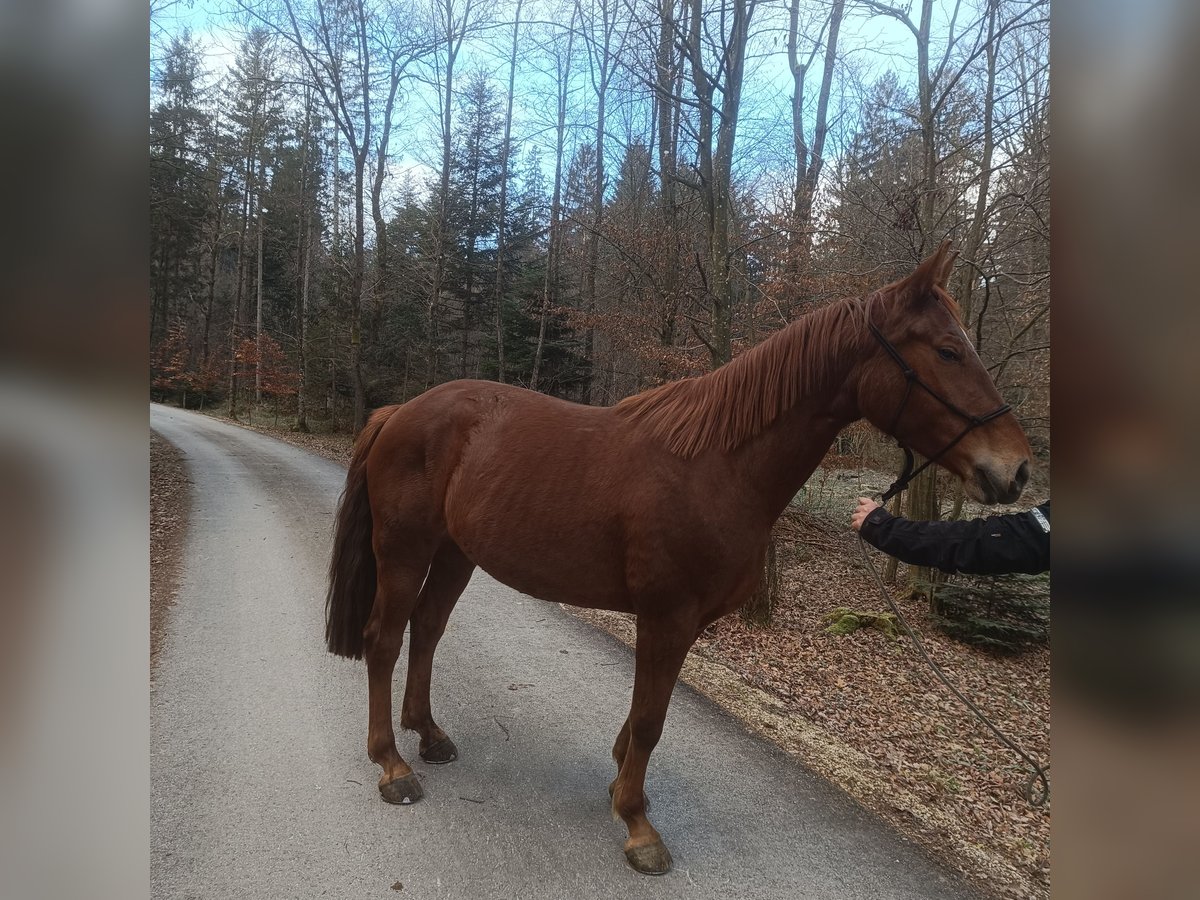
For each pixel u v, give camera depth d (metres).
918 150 8.20
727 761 3.05
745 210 9.60
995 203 6.19
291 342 25.91
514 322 19.61
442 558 2.92
